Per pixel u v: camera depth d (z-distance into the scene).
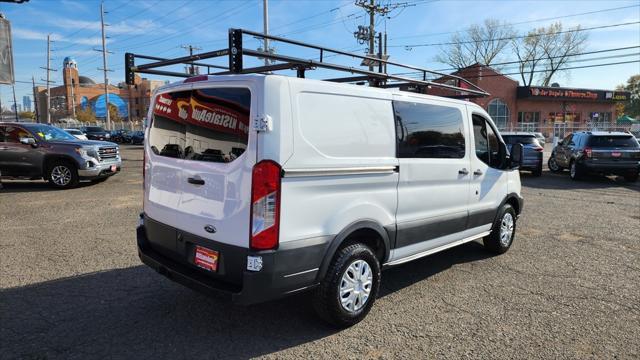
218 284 3.36
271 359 3.31
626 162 13.95
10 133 11.71
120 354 3.36
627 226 7.78
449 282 4.98
